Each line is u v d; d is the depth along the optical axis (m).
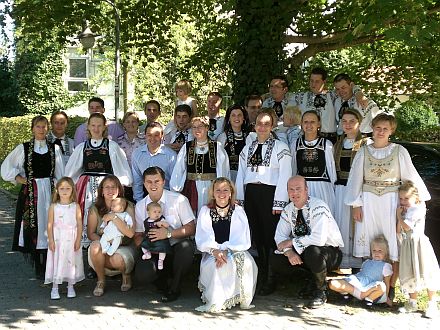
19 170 6.60
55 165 6.64
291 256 5.68
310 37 10.31
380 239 5.70
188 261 5.75
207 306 5.51
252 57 8.86
